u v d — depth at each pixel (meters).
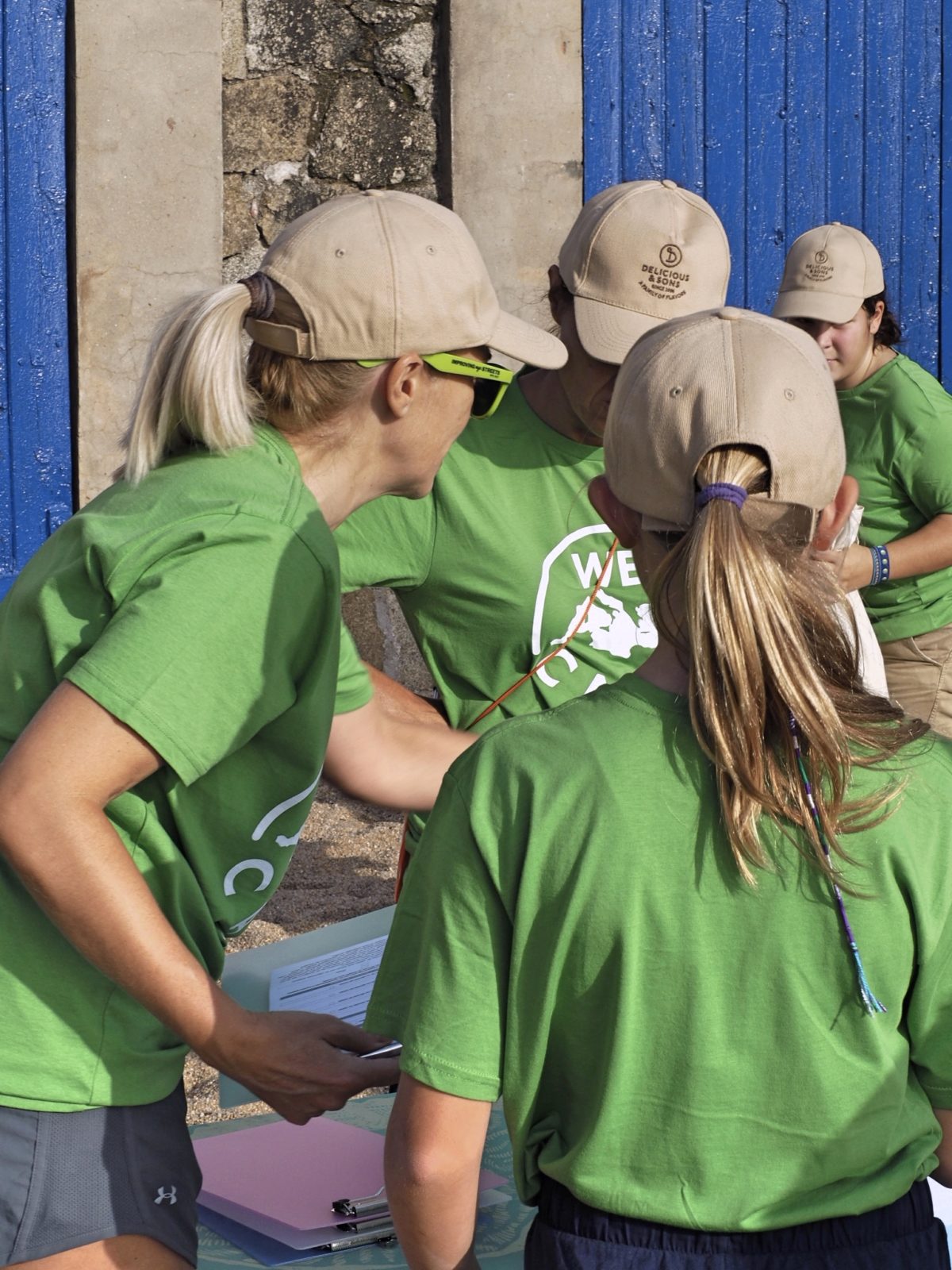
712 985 1.24
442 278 1.58
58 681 1.48
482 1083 1.30
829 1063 1.24
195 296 1.57
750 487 1.27
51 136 5.30
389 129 5.59
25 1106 1.49
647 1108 1.27
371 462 1.65
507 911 1.28
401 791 2.10
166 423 1.54
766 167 5.95
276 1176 2.04
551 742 1.29
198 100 5.32
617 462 1.33
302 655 1.52
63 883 1.37
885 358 4.12
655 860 1.24
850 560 3.85
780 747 1.23
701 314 1.36
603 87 5.70
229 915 1.64
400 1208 1.34
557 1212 1.33
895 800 1.24
